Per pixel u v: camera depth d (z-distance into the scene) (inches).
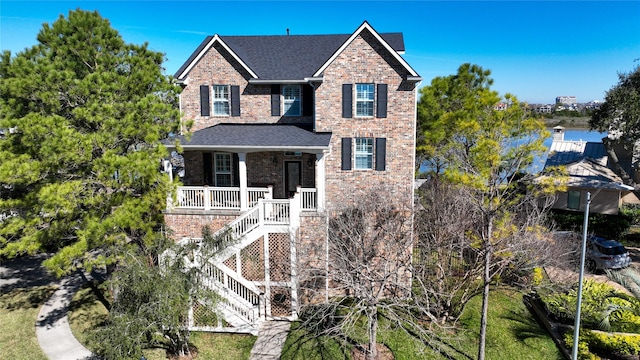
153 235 597.3
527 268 623.5
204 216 700.7
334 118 743.1
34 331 622.5
